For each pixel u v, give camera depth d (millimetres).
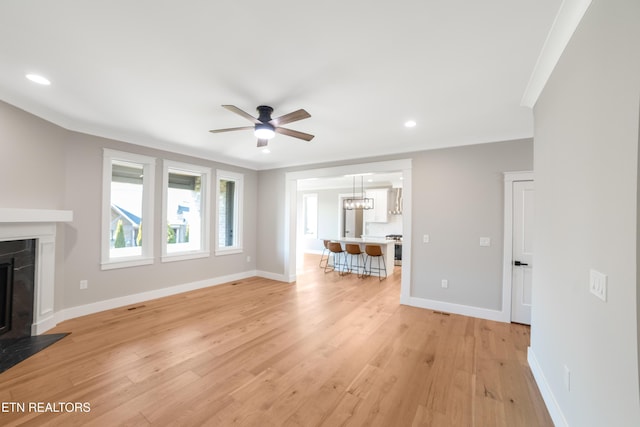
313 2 1430
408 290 4250
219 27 1633
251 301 4355
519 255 3570
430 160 4145
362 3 1437
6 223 2646
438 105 2711
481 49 1823
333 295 4758
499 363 2549
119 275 3965
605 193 1239
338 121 3162
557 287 1827
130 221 4344
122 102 2723
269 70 2109
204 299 4418
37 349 2680
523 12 1488
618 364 1134
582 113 1463
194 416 1822
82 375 2268
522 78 2174
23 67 2098
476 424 1794
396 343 2947
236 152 4805
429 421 1815
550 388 1936
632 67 1039
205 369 2389
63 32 1688
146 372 2326
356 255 6719
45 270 3098
